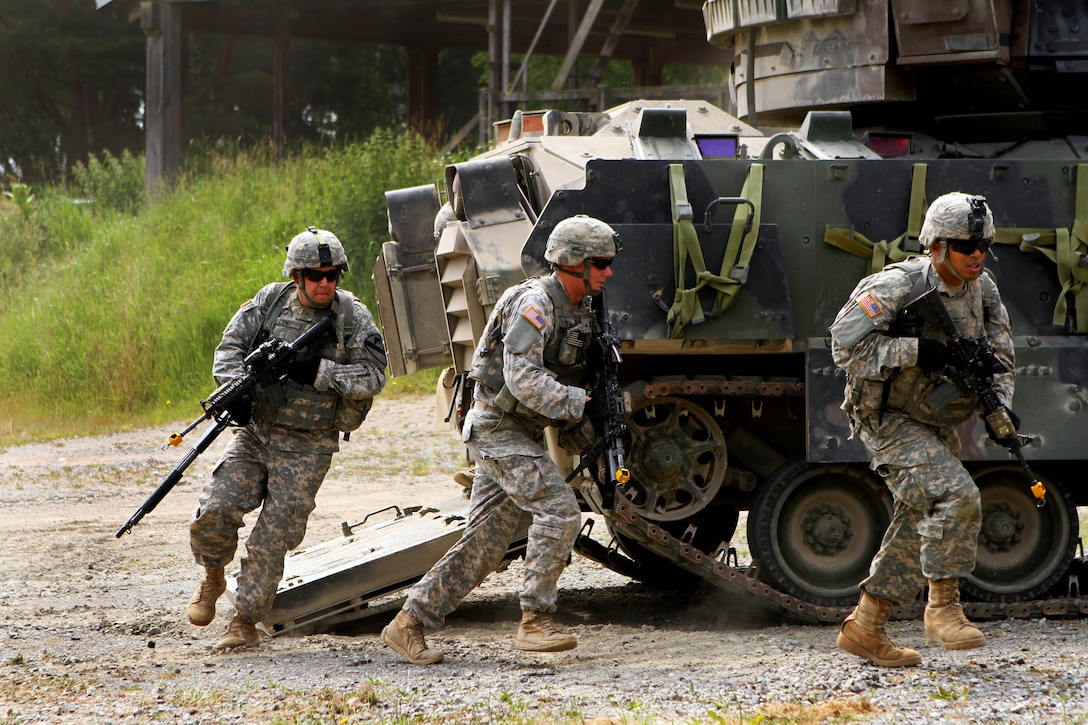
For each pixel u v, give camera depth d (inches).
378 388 581.6
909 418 497.0
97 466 1300.4
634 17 2458.2
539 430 534.6
